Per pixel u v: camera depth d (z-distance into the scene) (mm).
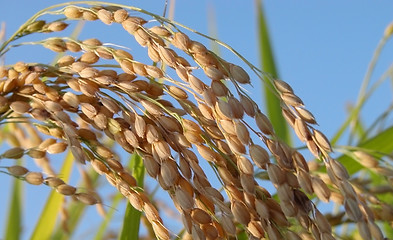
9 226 468
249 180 275
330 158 269
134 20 290
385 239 267
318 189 270
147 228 375
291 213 269
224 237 286
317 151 270
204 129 289
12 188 476
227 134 277
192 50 280
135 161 352
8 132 395
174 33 283
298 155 274
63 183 309
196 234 274
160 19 290
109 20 293
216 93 273
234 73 274
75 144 293
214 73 274
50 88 303
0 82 305
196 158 284
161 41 286
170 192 284
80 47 307
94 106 300
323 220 270
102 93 298
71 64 306
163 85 297
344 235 357
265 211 274
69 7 304
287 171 277
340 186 267
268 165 272
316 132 270
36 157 314
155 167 285
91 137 302
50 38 308
